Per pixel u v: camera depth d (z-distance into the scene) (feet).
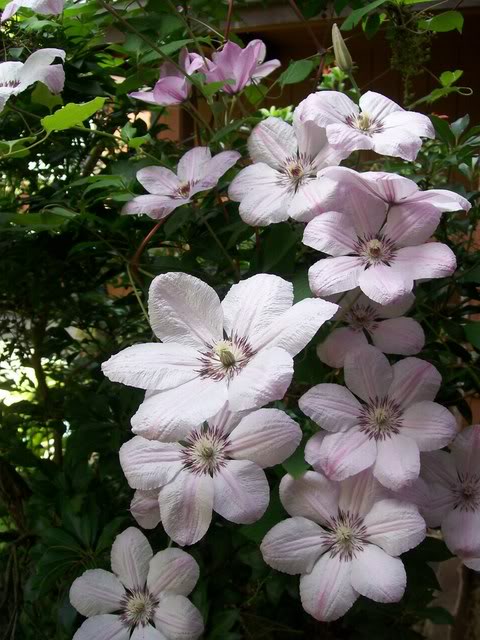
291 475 1.37
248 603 1.81
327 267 1.32
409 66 2.01
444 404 1.84
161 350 1.29
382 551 1.36
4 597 2.15
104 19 1.95
